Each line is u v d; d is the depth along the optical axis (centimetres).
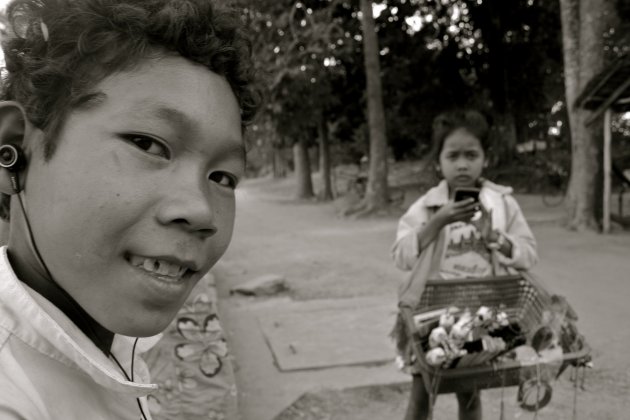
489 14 1900
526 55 1973
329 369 404
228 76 69
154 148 60
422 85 2034
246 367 413
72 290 60
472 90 2075
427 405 254
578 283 653
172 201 59
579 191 1070
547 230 1078
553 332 220
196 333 288
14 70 64
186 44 62
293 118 1622
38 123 60
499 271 274
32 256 63
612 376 382
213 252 66
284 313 558
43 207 59
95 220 57
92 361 58
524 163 1989
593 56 1027
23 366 56
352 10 1759
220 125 63
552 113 2275
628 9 1370
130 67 59
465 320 217
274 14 1465
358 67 1845
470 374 203
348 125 2091
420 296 248
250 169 4250
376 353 429
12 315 58
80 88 58
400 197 1633
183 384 279
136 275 59
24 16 64
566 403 344
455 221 253
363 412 339
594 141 1052
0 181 61
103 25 60
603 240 952
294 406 346
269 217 1619
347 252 938
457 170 271
